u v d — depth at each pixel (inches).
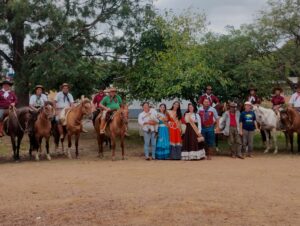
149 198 383.9
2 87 681.0
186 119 657.6
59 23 869.2
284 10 812.0
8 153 737.6
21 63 924.0
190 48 841.5
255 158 669.9
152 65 874.1
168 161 641.0
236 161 633.6
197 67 786.8
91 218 332.5
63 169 555.5
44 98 675.4
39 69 861.2
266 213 341.1
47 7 853.2
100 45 936.3
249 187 428.8
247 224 317.1
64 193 407.5
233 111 684.1
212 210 347.9
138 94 907.4
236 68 794.8
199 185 438.0
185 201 372.2
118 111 654.5
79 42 922.7
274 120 722.2
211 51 823.7
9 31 869.8
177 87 788.0
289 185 439.5
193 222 321.4
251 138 690.2
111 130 653.3
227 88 816.9
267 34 812.6
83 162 630.5
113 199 382.3
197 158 650.8
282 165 583.5
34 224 322.7
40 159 669.9
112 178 480.7
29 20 869.2
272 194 399.2
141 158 681.0
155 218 330.3
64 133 740.0
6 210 355.6
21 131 643.5
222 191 410.0
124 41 937.5
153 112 666.2
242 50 809.5
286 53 809.5
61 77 879.7
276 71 793.6
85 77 901.2
